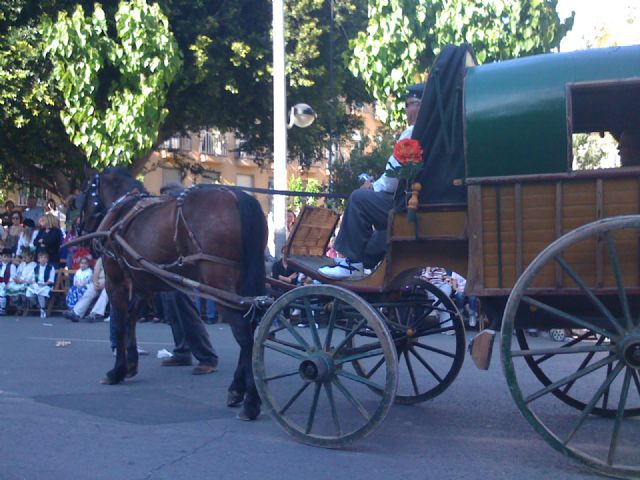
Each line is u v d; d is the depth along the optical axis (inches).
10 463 222.2
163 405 294.2
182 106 741.9
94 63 609.9
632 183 209.5
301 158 884.6
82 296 601.3
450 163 240.1
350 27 745.6
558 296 221.6
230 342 464.1
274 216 574.6
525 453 234.8
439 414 285.0
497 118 221.3
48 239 653.3
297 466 221.1
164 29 621.9
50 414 278.1
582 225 214.1
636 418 272.8
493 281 223.9
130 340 344.8
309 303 242.1
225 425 264.7
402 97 543.2
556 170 216.5
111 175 348.8
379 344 243.9
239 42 701.9
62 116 627.2
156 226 294.2
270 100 755.4
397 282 255.8
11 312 682.8
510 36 523.8
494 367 377.4
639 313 222.4
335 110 794.8
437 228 241.4
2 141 745.6
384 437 252.8
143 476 212.1
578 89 217.6
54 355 411.8
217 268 274.5
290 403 244.1
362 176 319.6
